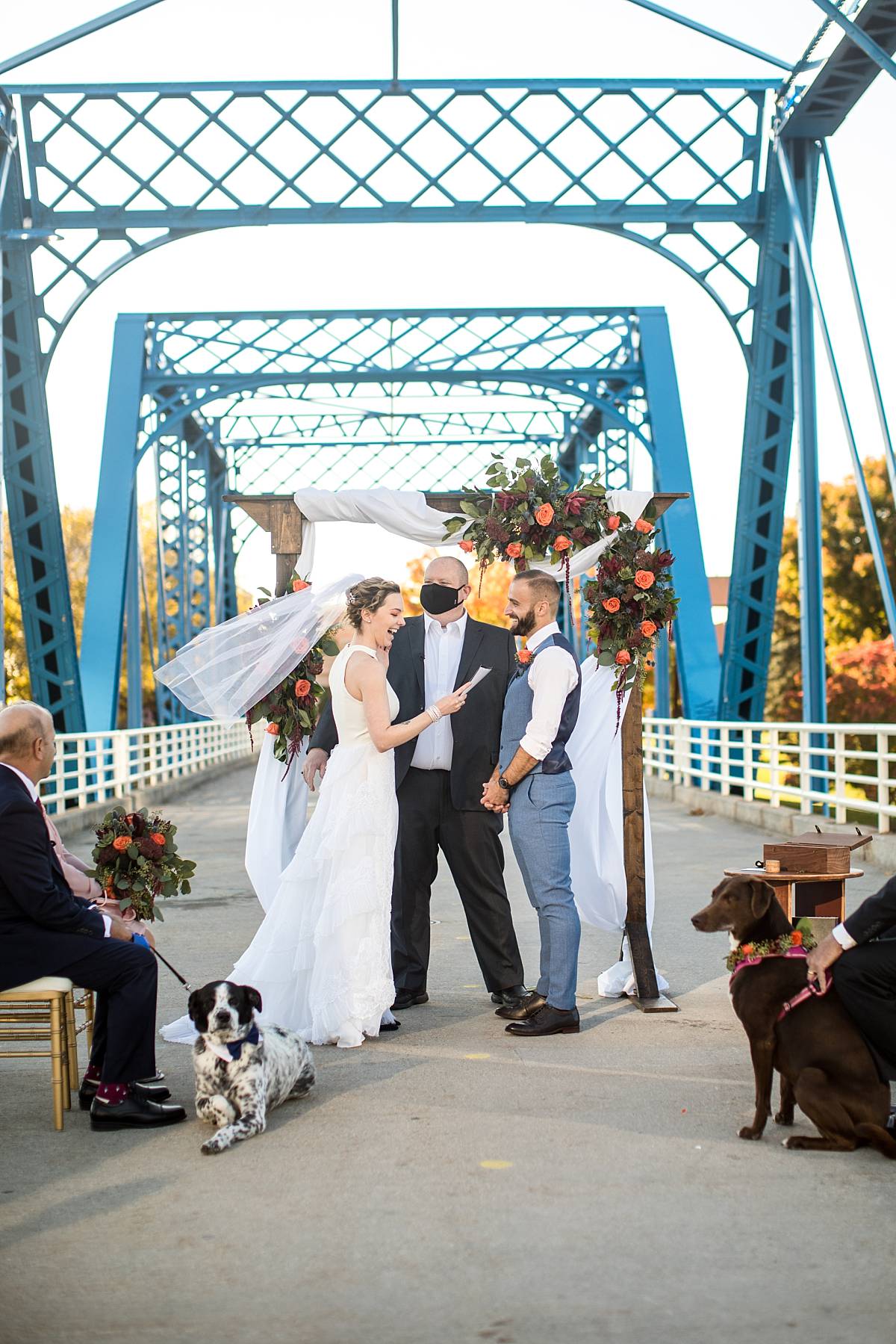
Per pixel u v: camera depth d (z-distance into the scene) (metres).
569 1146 4.07
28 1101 4.81
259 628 6.05
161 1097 4.63
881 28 13.68
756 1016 4.11
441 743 6.09
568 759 5.73
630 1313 2.90
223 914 9.30
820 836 5.62
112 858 4.89
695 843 13.44
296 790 6.22
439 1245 3.30
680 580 21.20
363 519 6.44
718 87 16.89
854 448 14.27
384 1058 5.22
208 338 25.03
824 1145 4.01
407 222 16.83
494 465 6.27
